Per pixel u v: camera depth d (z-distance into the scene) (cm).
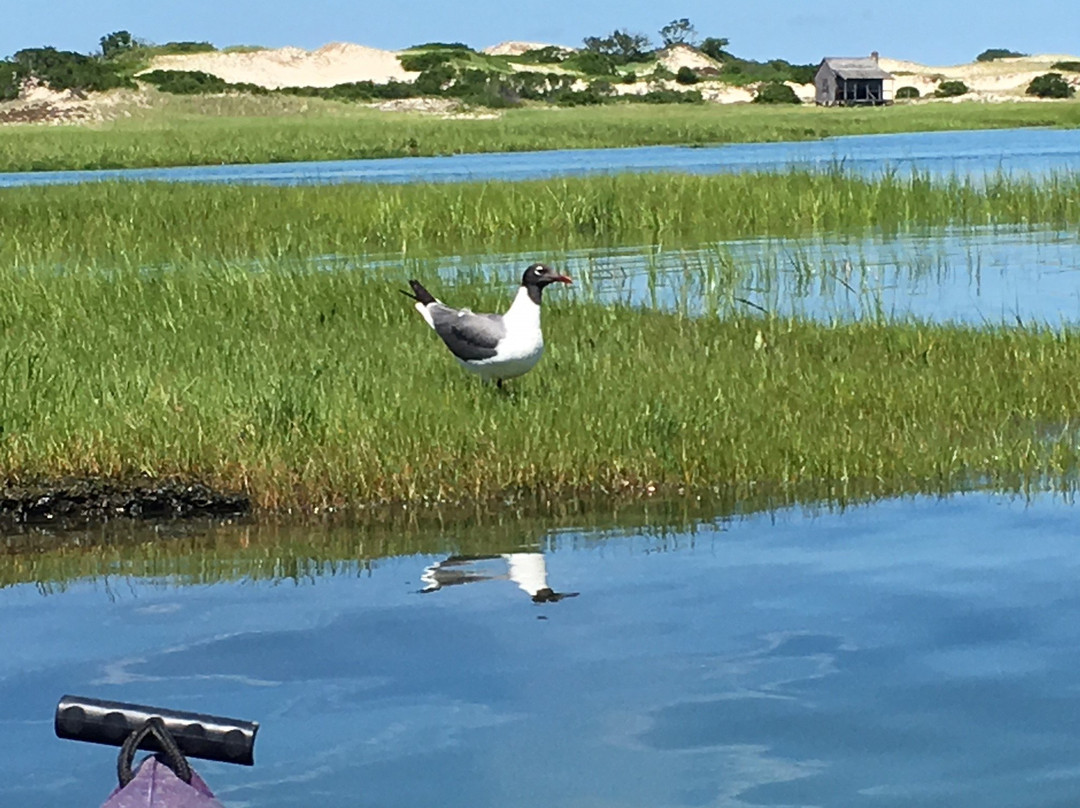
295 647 681
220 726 353
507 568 810
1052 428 1112
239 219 2516
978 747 551
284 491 967
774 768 534
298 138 6644
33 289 1625
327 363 1218
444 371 1202
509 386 1166
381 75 12862
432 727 580
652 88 12238
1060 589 737
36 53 9269
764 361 1255
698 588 758
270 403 1075
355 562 837
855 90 11419
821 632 681
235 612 741
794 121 8156
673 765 539
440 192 2802
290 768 546
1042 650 650
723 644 670
